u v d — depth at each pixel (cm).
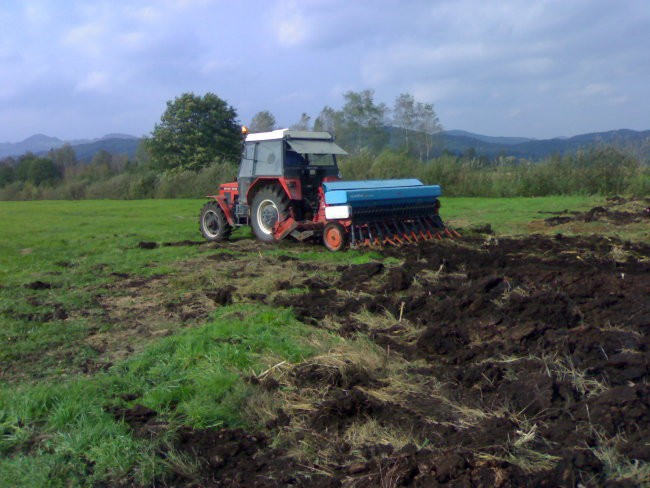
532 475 321
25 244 1210
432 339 531
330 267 889
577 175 2222
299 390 445
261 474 346
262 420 409
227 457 363
